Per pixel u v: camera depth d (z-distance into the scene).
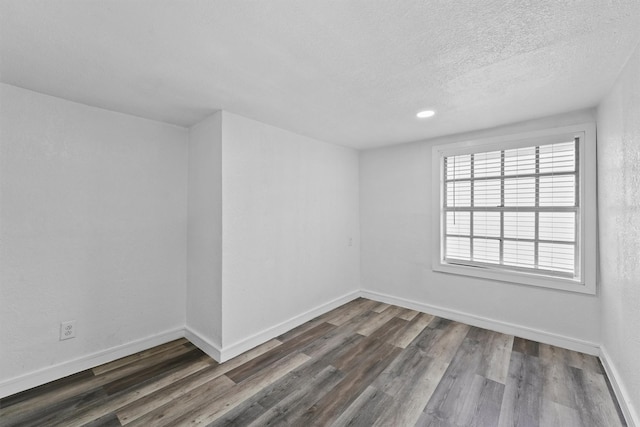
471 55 1.59
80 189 2.25
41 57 1.58
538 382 2.07
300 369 2.26
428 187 3.43
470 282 3.13
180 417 1.74
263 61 1.64
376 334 2.89
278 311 2.90
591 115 2.41
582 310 2.49
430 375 2.17
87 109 2.28
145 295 2.60
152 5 1.17
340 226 3.75
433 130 3.04
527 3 1.17
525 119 2.69
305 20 1.28
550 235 2.70
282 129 2.96
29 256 2.02
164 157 2.72
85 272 2.27
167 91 2.04
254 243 2.65
